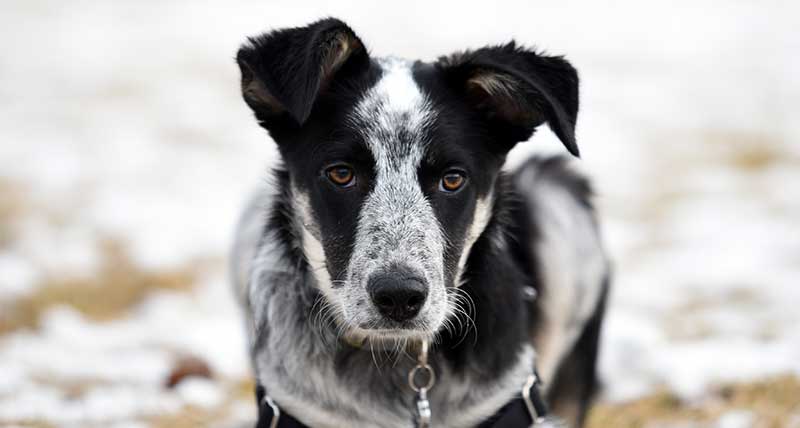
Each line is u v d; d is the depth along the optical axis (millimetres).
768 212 12742
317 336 4859
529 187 6254
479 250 4953
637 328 8305
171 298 9766
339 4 31172
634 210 13266
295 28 4574
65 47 25688
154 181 14711
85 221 12500
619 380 7297
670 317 8945
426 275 4414
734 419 6285
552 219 6180
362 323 4445
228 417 6535
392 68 4938
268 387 4941
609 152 16609
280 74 4410
